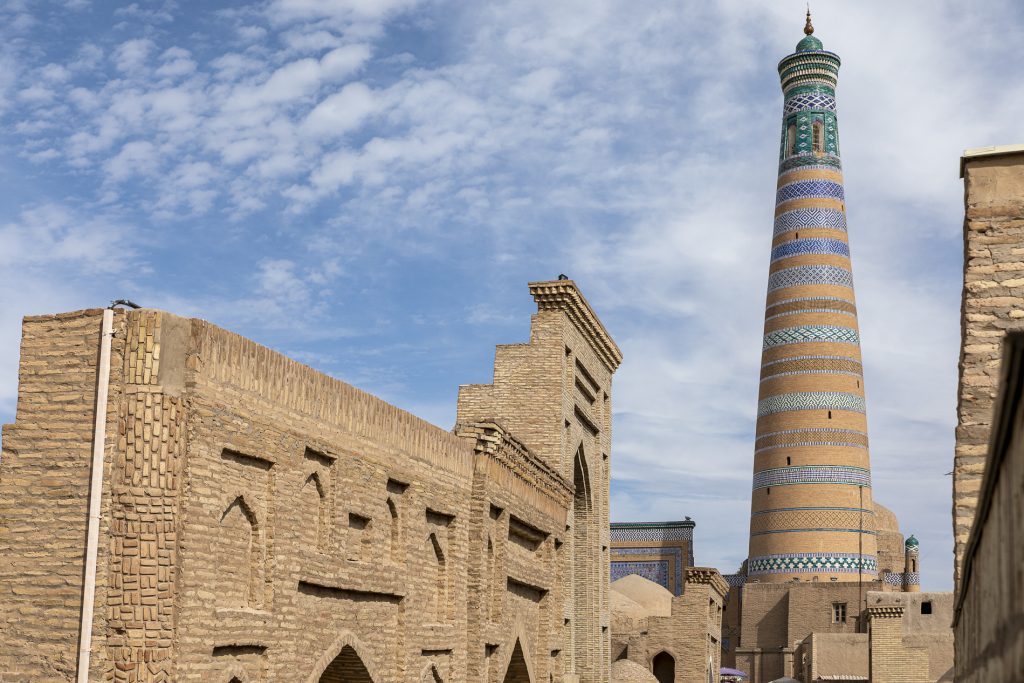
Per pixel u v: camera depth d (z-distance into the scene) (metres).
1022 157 12.23
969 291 12.14
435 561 18.69
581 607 30.23
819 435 60.91
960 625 10.44
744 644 59.94
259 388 12.95
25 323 11.84
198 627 11.59
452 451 19.06
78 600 11.11
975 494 11.69
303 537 14.05
